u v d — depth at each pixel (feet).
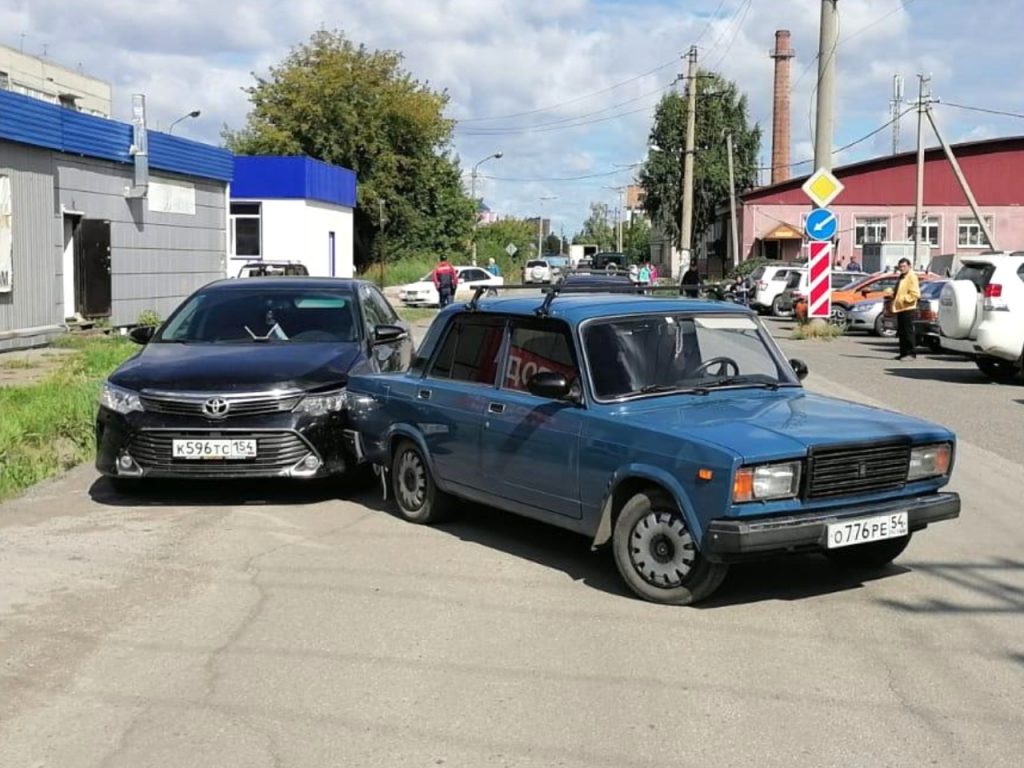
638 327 22.03
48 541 24.25
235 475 27.27
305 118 179.32
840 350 75.46
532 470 21.86
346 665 16.79
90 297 72.28
